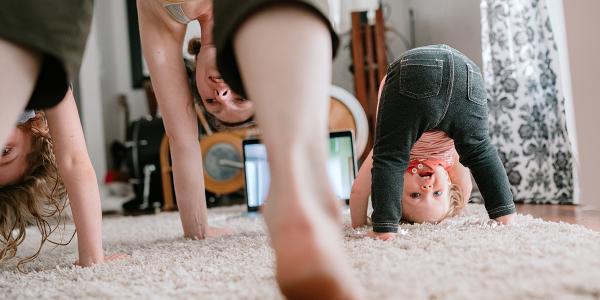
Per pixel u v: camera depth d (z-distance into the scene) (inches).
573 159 68.2
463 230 40.2
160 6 46.5
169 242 51.1
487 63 83.1
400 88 41.5
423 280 24.6
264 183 79.0
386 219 40.3
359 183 49.9
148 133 123.6
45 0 19.9
